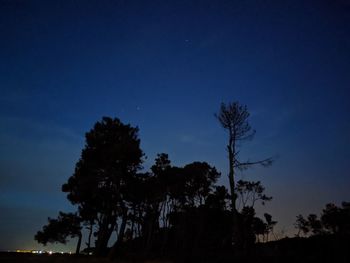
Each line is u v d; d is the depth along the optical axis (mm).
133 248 47375
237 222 23344
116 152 40562
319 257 20703
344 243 23094
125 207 39375
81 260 35438
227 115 25422
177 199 47375
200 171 45969
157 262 31594
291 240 27812
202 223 43688
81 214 42250
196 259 27609
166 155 47125
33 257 38500
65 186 42656
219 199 46469
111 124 45250
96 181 40125
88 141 44125
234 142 24938
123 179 42031
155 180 44750
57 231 41969
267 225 44531
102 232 41500
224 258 22922
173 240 48875
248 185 35125
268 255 21859
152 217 45375
